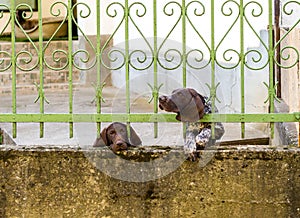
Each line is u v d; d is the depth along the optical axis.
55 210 4.20
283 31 6.27
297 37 5.13
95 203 4.19
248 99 7.08
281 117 4.18
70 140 6.06
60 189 4.18
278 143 5.69
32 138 6.17
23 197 4.20
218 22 7.57
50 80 11.09
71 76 4.21
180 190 4.16
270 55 4.18
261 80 7.02
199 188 4.16
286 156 4.11
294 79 5.23
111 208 4.20
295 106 5.13
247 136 6.09
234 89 7.23
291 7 5.85
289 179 4.12
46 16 6.06
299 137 4.29
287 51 6.07
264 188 4.13
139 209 4.19
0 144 4.49
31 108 8.74
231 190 4.14
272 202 4.14
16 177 4.19
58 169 4.18
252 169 4.12
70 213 4.19
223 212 4.16
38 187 4.19
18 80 10.98
